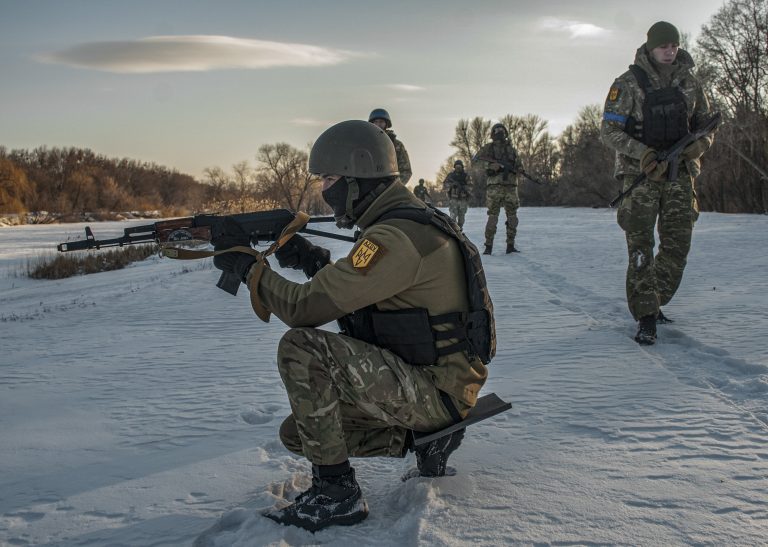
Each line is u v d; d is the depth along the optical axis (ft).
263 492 9.21
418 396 8.39
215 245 9.20
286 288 8.46
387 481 9.75
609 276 30.58
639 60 18.33
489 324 8.87
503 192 41.96
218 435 11.96
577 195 183.01
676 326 18.85
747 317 19.74
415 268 8.18
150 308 28.68
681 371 14.89
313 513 8.16
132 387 15.44
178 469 10.42
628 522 8.04
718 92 109.60
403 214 8.48
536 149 247.70
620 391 13.35
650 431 11.09
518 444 10.74
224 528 8.48
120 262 58.54
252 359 17.87
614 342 17.63
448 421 8.73
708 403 12.38
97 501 9.37
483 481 9.34
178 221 10.61
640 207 17.74
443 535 7.80
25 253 73.00
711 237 49.14
